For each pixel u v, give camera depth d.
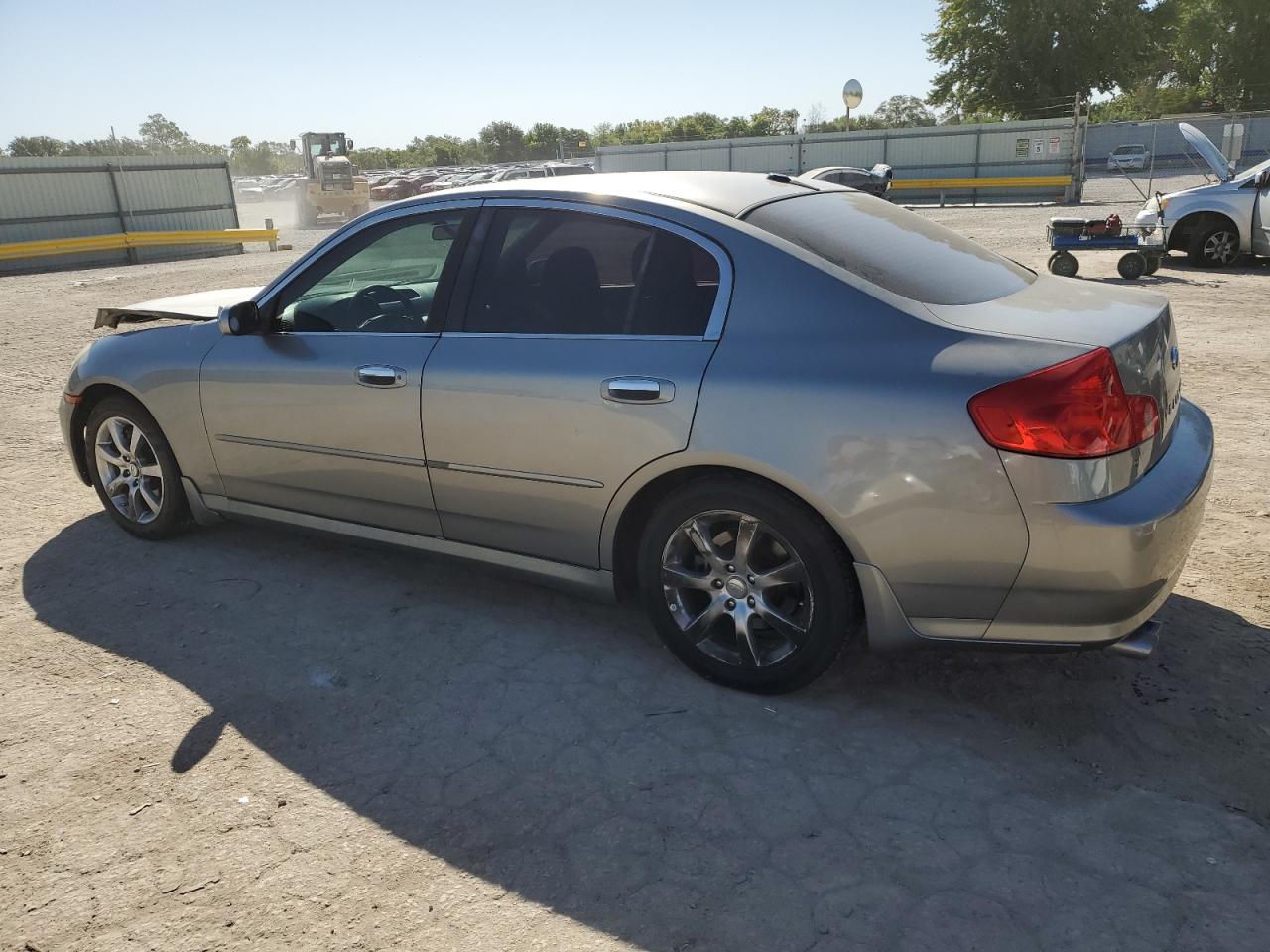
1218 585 3.71
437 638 3.50
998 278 3.14
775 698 3.05
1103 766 2.67
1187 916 2.13
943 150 35.56
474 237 3.38
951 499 2.54
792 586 2.96
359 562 4.17
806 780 2.64
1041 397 2.44
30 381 8.28
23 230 25.45
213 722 2.99
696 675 3.19
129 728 2.96
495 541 3.42
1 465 5.70
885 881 2.26
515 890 2.27
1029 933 2.10
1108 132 51.94
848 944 2.08
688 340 2.91
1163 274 13.43
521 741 2.86
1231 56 64.88
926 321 2.67
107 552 4.32
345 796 2.62
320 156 36.06
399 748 2.84
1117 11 49.72
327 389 3.58
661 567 3.08
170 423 4.10
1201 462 2.83
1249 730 2.80
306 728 2.95
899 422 2.57
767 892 2.24
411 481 3.49
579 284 3.14
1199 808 2.48
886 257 2.99
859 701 3.02
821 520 2.76
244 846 2.44
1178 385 3.05
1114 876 2.26
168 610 3.75
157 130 118.25
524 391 3.13
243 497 4.04
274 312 3.79
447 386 3.29
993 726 2.87
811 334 2.76
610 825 2.49
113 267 24.20
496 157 108.75
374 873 2.34
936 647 2.76
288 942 2.13
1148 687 3.03
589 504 3.11
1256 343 8.40
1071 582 2.51
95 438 4.43
